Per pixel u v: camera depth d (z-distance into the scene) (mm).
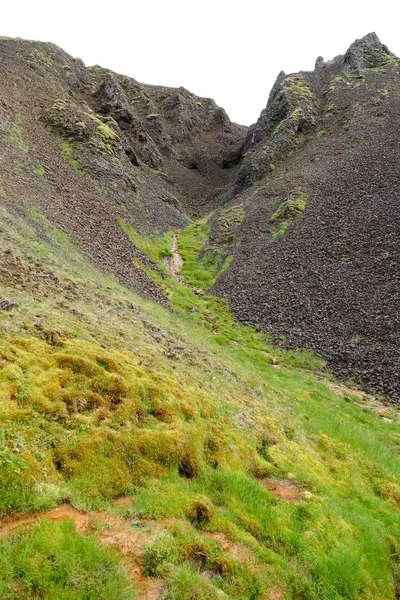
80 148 61844
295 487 10086
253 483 8922
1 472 5969
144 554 5777
